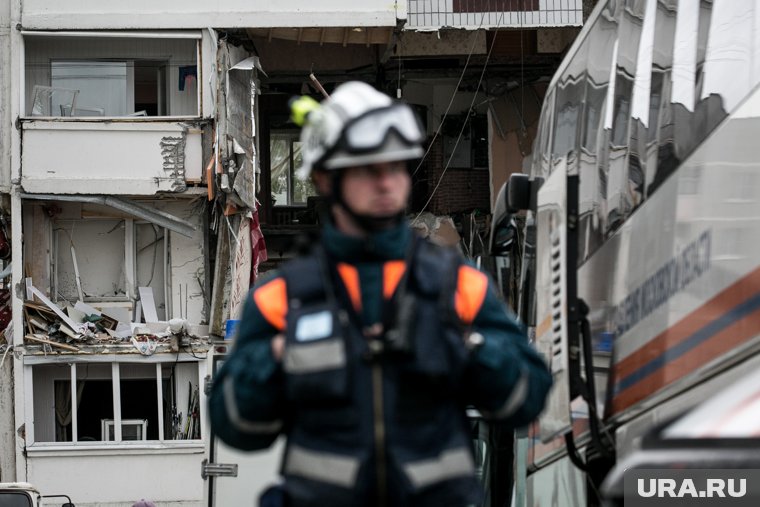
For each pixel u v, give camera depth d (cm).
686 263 1232
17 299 6994
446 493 804
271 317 842
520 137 8031
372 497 800
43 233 7212
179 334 6944
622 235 1471
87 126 7056
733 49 1195
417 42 7775
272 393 828
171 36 7044
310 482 807
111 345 6944
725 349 1123
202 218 7300
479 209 8119
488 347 819
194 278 7312
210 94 7056
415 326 806
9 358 7012
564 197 1480
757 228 1081
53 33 7012
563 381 1436
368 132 813
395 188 826
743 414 585
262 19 7056
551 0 7288
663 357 1276
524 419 843
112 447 6956
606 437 1452
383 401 800
